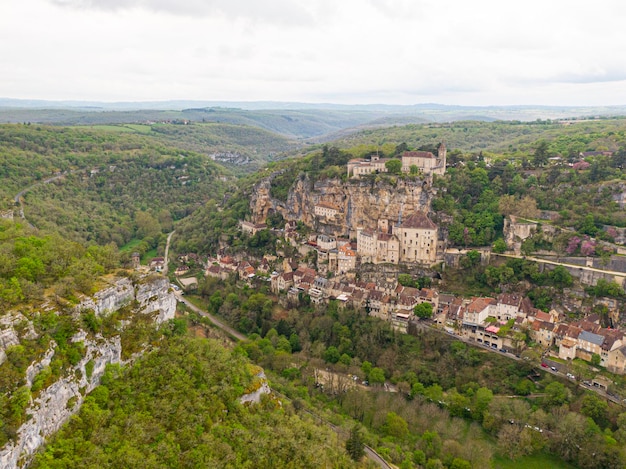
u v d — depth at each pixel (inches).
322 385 7249.0
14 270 4480.8
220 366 5073.8
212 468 3811.5
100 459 3398.1
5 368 3319.4
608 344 6929.1
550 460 5895.7
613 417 6097.4
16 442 3048.7
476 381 7249.0
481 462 5639.8
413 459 5708.7
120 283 4936.0
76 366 3905.0
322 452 4601.4
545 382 6968.5
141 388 4377.5
